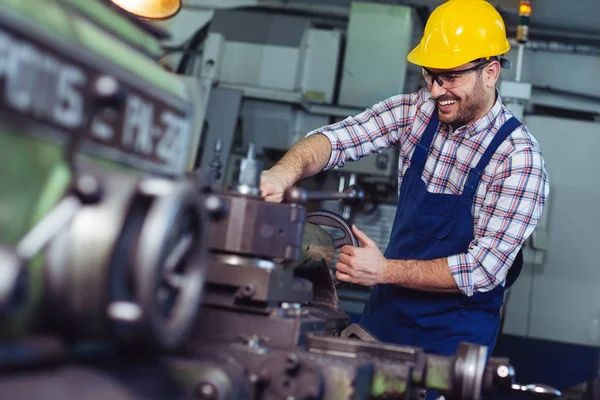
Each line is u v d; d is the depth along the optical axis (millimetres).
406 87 4949
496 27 2273
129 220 865
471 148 2324
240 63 4496
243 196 1325
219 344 1234
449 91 2234
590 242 4602
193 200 919
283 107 4504
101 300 841
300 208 1311
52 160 876
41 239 816
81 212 858
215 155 1376
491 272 2186
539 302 4609
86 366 889
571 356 4598
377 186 4609
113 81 902
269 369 1181
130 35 1054
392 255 2449
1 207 817
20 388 783
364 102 4547
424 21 4863
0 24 784
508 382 1408
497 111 2328
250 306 1304
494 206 2279
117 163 980
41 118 849
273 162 4758
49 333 882
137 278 844
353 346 1346
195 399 993
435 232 2352
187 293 946
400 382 1281
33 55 830
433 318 2355
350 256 2076
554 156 4660
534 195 2230
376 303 2482
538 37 5008
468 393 1323
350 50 4570
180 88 1114
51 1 899
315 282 1870
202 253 976
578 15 4852
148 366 976
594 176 4621
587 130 4637
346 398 1174
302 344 1337
